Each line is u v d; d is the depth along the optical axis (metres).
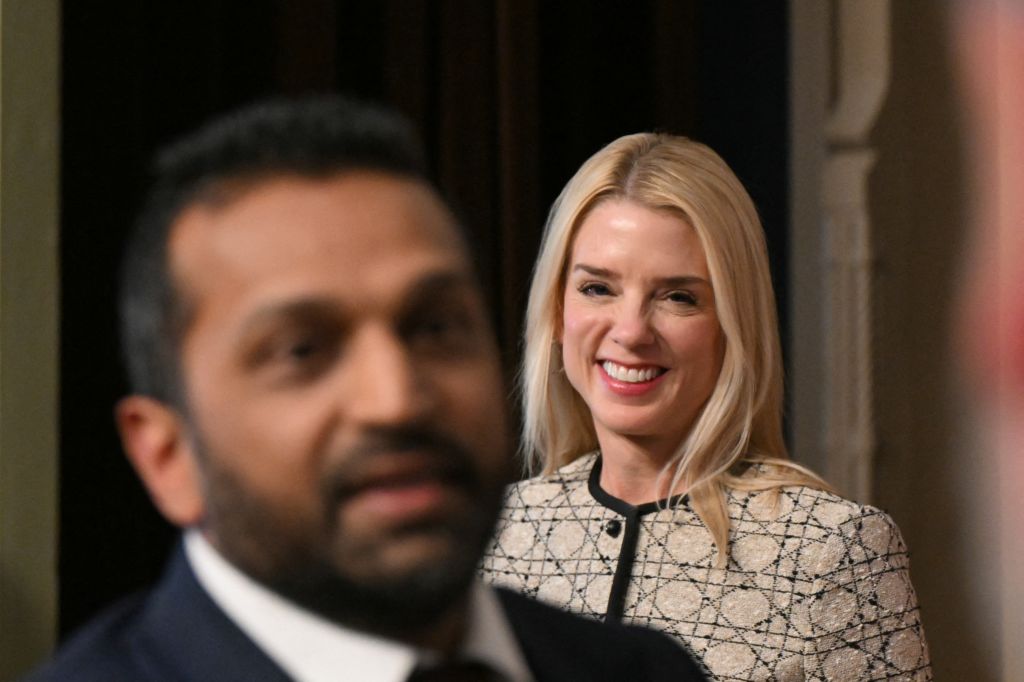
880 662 7.03
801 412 14.57
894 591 7.18
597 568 7.63
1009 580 13.87
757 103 14.55
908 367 14.45
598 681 2.93
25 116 9.14
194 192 2.00
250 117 2.09
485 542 2.00
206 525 2.02
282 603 2.05
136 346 2.07
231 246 1.94
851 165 14.16
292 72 10.91
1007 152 13.84
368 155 2.03
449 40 12.28
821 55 14.36
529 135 12.55
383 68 11.82
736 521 7.39
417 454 1.90
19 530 9.09
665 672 3.08
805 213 14.47
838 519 7.27
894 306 14.36
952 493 14.22
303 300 1.89
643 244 7.41
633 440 7.70
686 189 7.42
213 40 10.41
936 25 14.16
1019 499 13.87
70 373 9.59
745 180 14.59
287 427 1.89
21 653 9.06
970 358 14.07
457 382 1.97
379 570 1.89
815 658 7.00
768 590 7.16
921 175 14.34
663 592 7.36
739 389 7.48
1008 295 13.88
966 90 14.02
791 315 14.59
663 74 13.80
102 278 9.70
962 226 14.10
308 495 1.89
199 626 2.14
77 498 9.59
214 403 1.93
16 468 9.09
